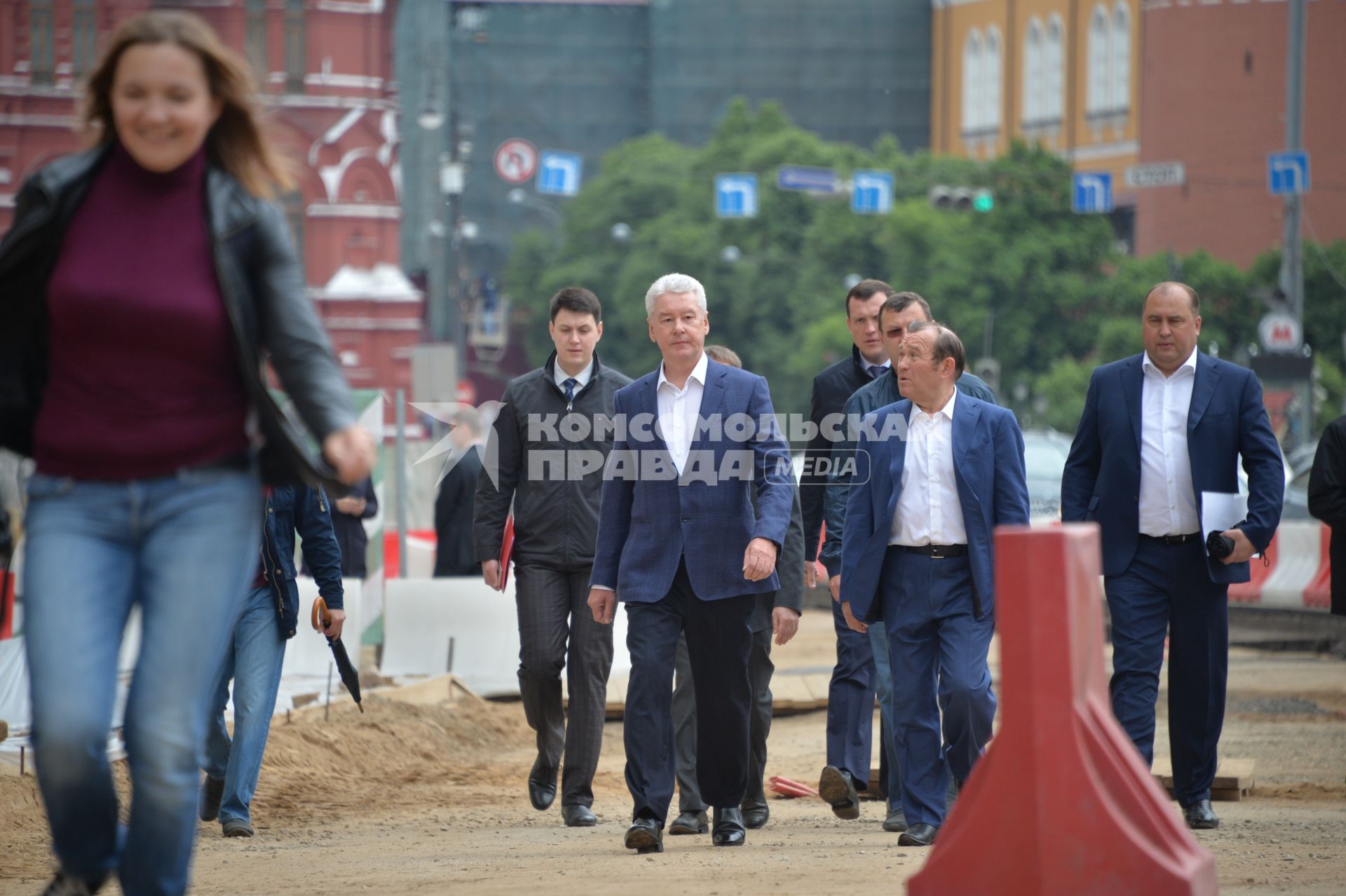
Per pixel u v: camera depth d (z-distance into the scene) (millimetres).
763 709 26953
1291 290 116625
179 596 12516
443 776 34312
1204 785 25500
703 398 23312
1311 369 108500
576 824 27062
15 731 31000
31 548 12617
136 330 12484
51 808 12438
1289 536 64000
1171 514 25688
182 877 12773
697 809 26109
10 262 12461
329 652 44094
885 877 19156
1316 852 21781
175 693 12461
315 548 27172
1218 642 25672
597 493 28141
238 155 13219
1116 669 25844
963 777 23359
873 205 153375
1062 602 14797
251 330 12953
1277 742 39125
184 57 12562
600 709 27547
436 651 46344
